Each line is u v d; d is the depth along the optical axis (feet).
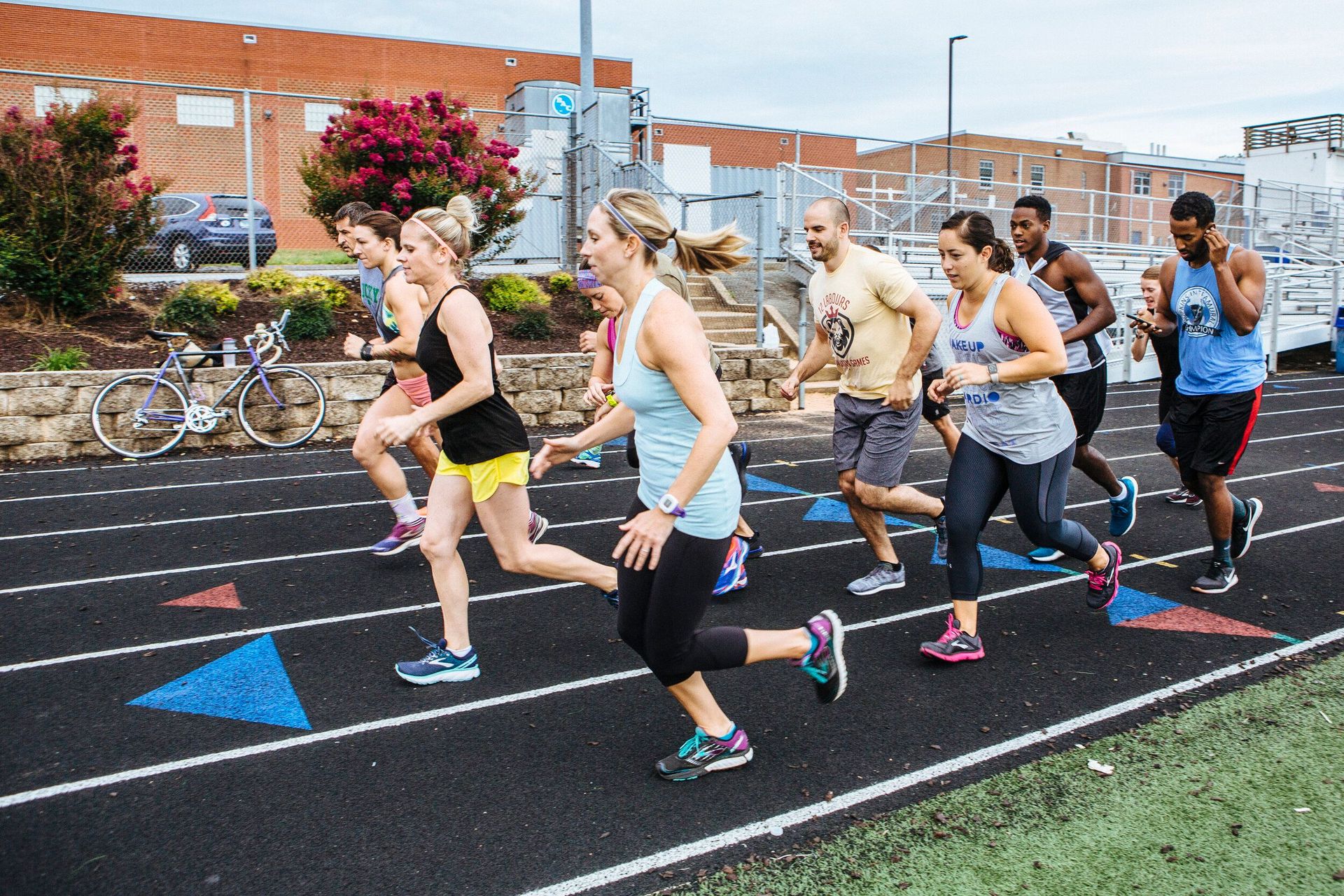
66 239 32.07
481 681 13.39
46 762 11.06
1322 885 8.63
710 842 9.49
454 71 106.63
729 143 55.11
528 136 48.80
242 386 30.22
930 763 11.07
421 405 17.84
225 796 10.35
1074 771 10.85
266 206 42.55
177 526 21.39
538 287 41.70
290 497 24.20
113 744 11.51
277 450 30.42
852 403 16.33
